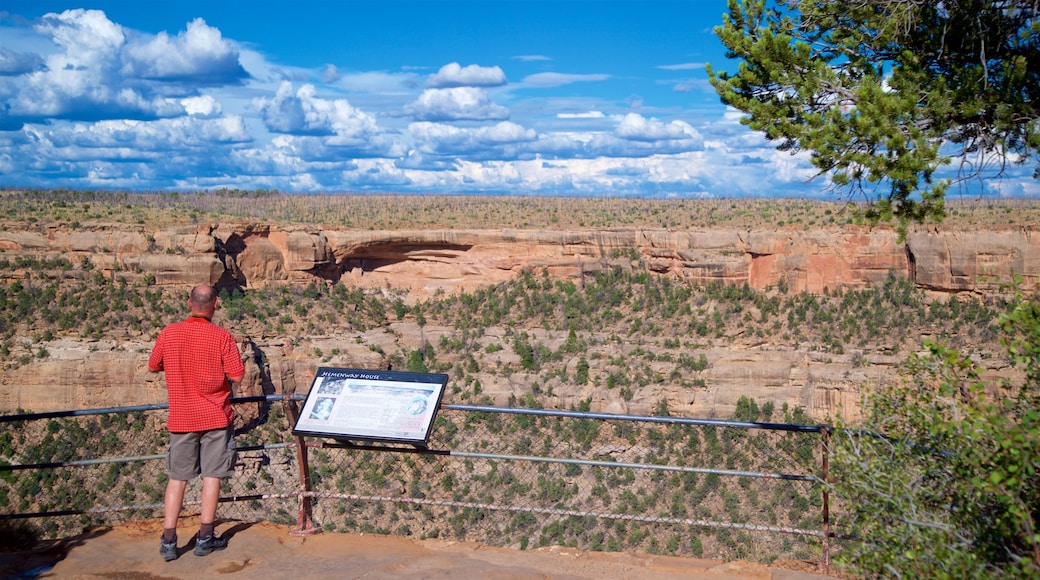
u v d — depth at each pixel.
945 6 9.13
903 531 7.23
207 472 9.31
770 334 51.34
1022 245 47.62
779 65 9.39
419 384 9.97
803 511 20.64
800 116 9.33
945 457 7.33
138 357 47.41
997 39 8.91
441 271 65.00
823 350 48.69
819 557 10.13
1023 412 7.08
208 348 9.08
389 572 9.13
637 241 60.81
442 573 9.11
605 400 48.59
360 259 65.94
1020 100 8.55
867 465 7.62
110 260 52.84
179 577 8.94
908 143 8.59
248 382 49.53
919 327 48.34
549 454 26.38
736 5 10.09
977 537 6.95
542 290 61.19
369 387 10.05
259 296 58.66
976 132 8.98
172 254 54.03
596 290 58.97
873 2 9.34
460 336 58.09
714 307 54.47
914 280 50.88
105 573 8.99
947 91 8.82
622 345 52.88
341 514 20.16
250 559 9.43
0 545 9.97
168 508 9.20
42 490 25.70
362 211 78.25
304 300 59.53
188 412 9.09
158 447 31.75
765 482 22.56
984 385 7.10
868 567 7.48
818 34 10.06
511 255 63.41
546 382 51.31
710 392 47.72
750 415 45.84
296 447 10.41
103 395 47.19
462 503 10.42
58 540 10.19
